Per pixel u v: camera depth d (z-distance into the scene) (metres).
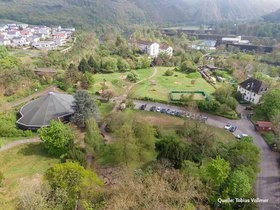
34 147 79.56
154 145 76.00
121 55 195.38
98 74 157.88
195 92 131.00
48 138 72.44
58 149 73.94
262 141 88.81
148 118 102.06
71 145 73.50
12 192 59.91
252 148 68.31
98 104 111.44
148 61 182.75
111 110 107.56
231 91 125.00
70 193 51.41
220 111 107.56
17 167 69.81
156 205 45.38
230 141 80.50
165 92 130.88
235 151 66.88
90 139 73.81
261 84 118.69
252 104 117.94
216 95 121.38
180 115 103.88
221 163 56.38
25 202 47.22
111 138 85.62
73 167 53.66
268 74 184.25
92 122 76.31
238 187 54.56
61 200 49.34
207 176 57.53
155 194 48.12
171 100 119.25
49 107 94.75
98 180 57.25
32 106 96.69
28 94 117.31
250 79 126.12
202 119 97.94
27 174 66.81
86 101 89.38
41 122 89.31
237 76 159.38
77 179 52.22
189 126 86.81
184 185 52.25
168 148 66.69
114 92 124.44
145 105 112.75
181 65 175.12
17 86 117.56
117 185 55.25
